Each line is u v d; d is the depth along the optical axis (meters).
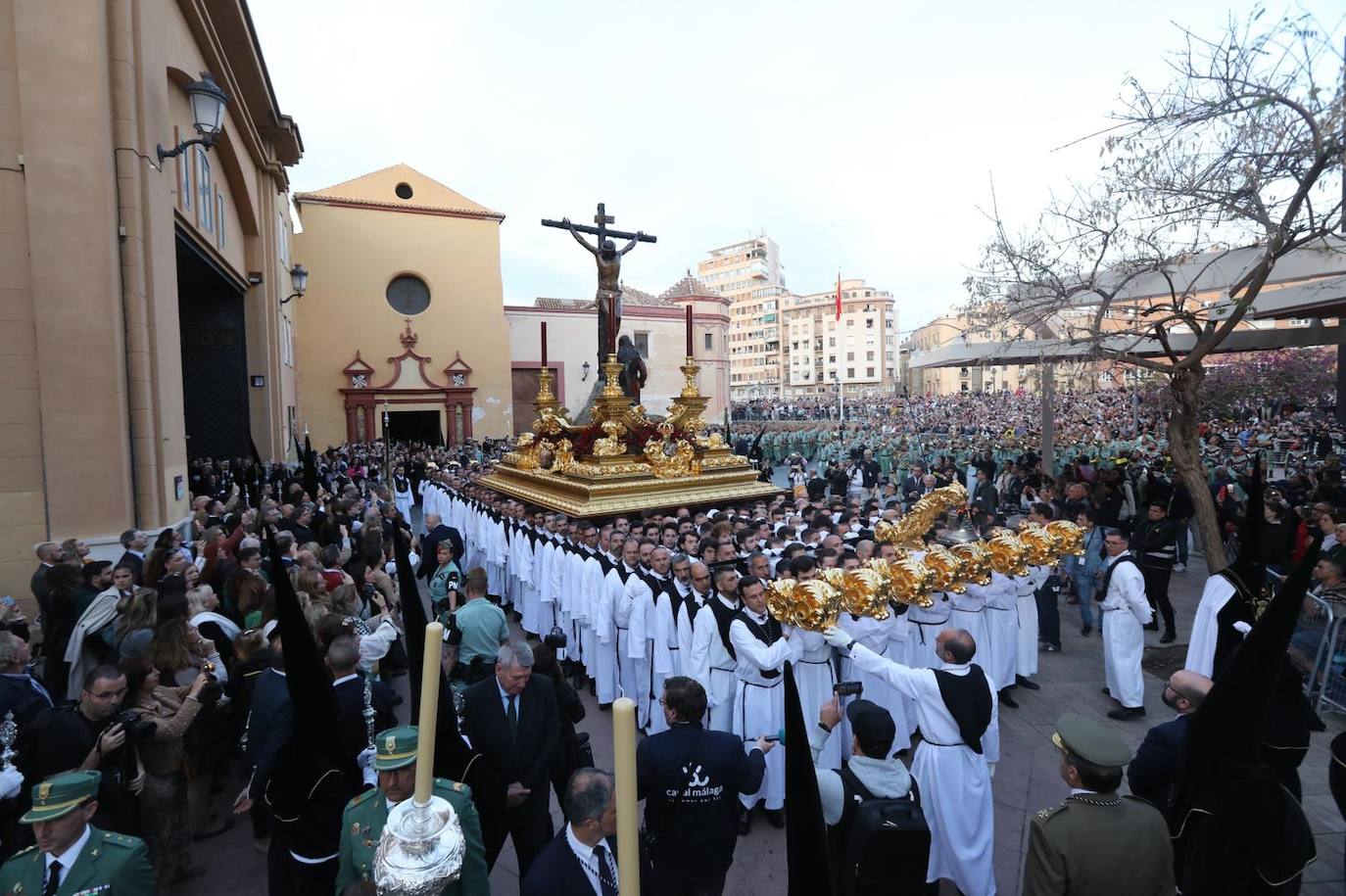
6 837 4.10
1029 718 7.83
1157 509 9.95
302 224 38.38
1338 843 5.39
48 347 10.35
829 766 6.20
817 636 6.13
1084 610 10.66
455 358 41.25
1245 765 3.62
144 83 11.21
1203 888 3.65
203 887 5.34
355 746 4.73
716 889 4.00
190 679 5.52
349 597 6.83
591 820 3.02
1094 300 12.12
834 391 104.94
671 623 7.17
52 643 7.40
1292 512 9.89
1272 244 7.53
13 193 10.27
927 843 3.46
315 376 38.38
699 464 15.25
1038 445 26.50
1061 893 3.26
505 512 12.94
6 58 10.26
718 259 133.75
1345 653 7.60
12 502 10.25
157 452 11.38
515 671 4.46
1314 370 35.72
